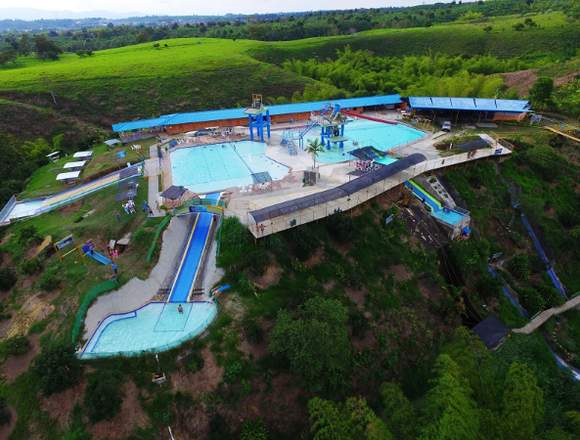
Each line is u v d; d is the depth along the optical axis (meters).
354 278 48.88
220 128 92.19
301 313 39.84
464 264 55.94
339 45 185.00
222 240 47.97
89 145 98.00
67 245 51.81
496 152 70.94
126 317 42.62
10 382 37.72
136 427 34.19
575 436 27.56
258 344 39.62
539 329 51.84
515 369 29.67
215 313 41.62
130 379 36.31
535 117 87.50
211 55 157.25
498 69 136.00
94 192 65.69
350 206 53.41
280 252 47.09
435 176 66.19
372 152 70.06
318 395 38.44
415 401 38.97
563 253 62.72
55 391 34.84
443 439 25.23
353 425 28.80
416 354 45.75
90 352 38.34
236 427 35.59
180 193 55.84
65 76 134.75
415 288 51.34
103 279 45.03
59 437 33.84
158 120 92.75
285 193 59.84
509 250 62.38
